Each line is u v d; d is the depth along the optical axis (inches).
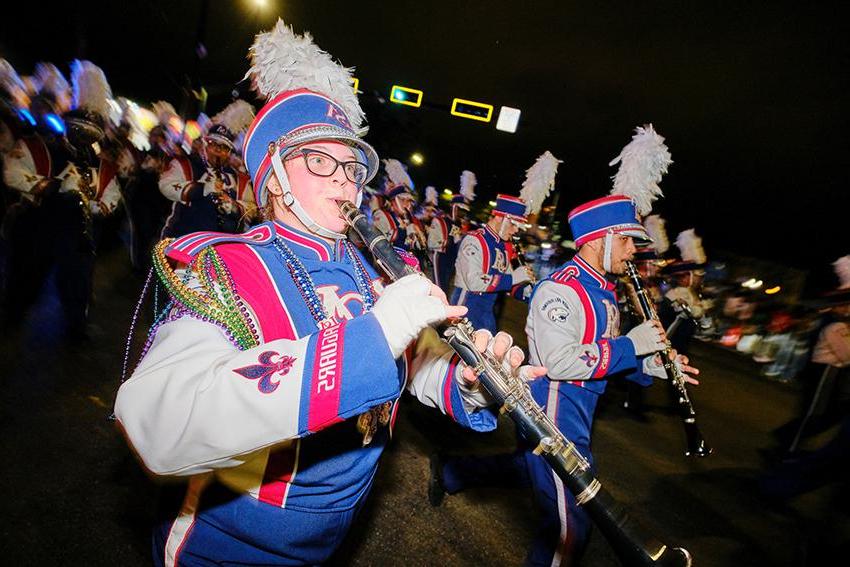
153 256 43.4
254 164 52.1
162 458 35.1
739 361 441.1
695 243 288.2
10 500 98.4
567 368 89.6
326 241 52.5
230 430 33.8
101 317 208.8
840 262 178.1
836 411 174.1
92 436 124.6
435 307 37.5
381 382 36.0
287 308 44.6
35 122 174.9
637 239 109.3
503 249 212.8
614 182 115.4
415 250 440.1
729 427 249.0
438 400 57.6
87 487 106.6
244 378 34.5
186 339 38.2
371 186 459.8
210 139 234.7
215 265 42.4
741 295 477.1
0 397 132.1
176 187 226.1
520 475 116.6
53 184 167.9
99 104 183.0
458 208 451.2
